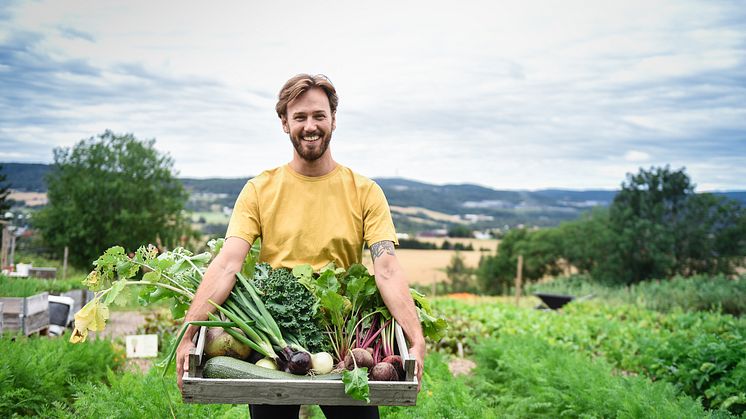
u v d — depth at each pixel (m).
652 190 41.06
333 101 3.37
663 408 5.34
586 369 6.76
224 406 5.08
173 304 3.42
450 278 58.31
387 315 3.22
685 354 7.82
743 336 8.06
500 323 11.89
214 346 2.91
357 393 2.63
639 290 24.41
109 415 4.71
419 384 2.75
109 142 52.81
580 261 53.34
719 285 23.66
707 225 39.78
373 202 3.49
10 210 49.66
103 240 51.25
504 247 61.00
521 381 7.14
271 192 3.44
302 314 3.07
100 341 8.15
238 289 3.14
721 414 5.53
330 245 3.42
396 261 3.32
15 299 8.75
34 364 6.21
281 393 2.69
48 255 50.91
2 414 5.61
